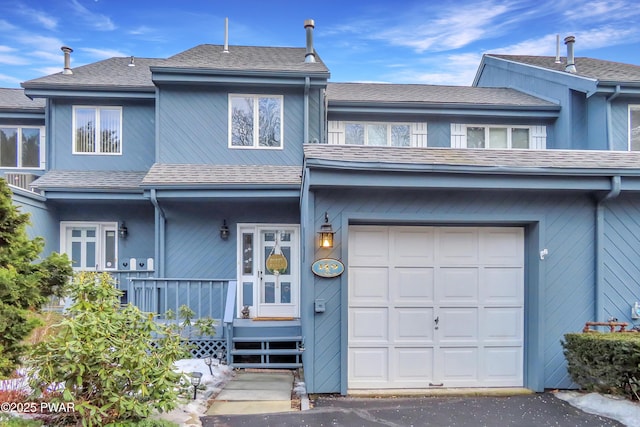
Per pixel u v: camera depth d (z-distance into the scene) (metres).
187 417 4.21
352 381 5.30
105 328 3.70
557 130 10.36
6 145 10.16
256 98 9.18
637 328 5.20
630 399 4.58
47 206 8.88
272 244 8.80
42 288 4.61
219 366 6.23
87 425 3.57
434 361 5.41
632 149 9.51
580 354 4.86
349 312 5.35
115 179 9.12
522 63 11.92
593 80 9.25
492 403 4.82
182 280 7.09
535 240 5.38
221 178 8.21
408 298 5.43
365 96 10.52
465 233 5.54
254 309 8.57
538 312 5.28
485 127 10.52
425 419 4.33
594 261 5.38
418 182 4.95
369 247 5.41
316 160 4.74
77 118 9.64
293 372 6.19
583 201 5.41
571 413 4.51
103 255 9.47
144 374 3.70
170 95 8.97
